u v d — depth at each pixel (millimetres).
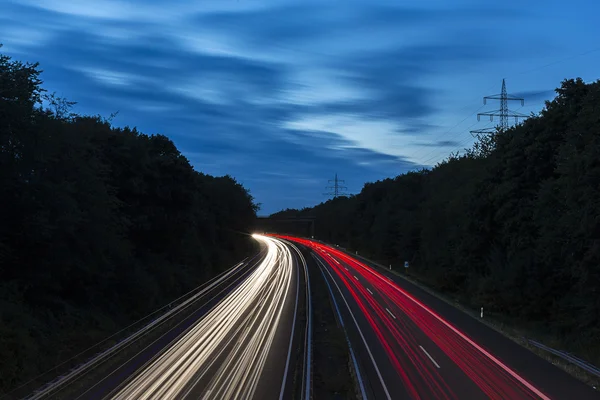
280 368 21203
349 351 23609
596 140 21938
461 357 21781
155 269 36375
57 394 16328
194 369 19938
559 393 16391
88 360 20203
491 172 36500
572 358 19359
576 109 28719
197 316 32438
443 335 26688
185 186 42562
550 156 30469
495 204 33906
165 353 22438
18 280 20906
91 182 25812
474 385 17547
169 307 34625
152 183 38250
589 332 22703
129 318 29203
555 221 25453
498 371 19375
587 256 21547
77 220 22375
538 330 28000
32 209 21250
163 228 39688
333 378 20156
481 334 26906
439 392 16859
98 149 31328
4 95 19656
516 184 31938
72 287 25547
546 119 30969
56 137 22391
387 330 28406
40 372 17641
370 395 16766
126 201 35656
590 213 20891
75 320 23141
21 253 21484
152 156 40406
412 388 17422
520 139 32969
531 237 30438
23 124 20422
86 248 25094
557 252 26203
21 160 21078
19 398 15430
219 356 22438
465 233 38656
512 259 31453
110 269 27938
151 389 17016
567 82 30250
